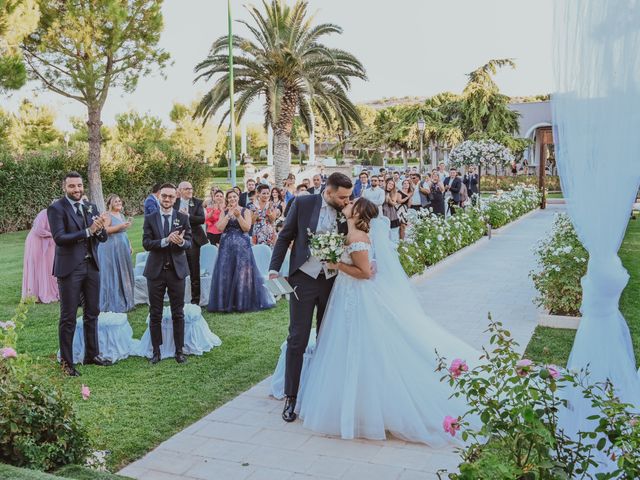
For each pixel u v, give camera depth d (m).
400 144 40.03
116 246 7.87
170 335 6.13
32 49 16.52
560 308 7.16
